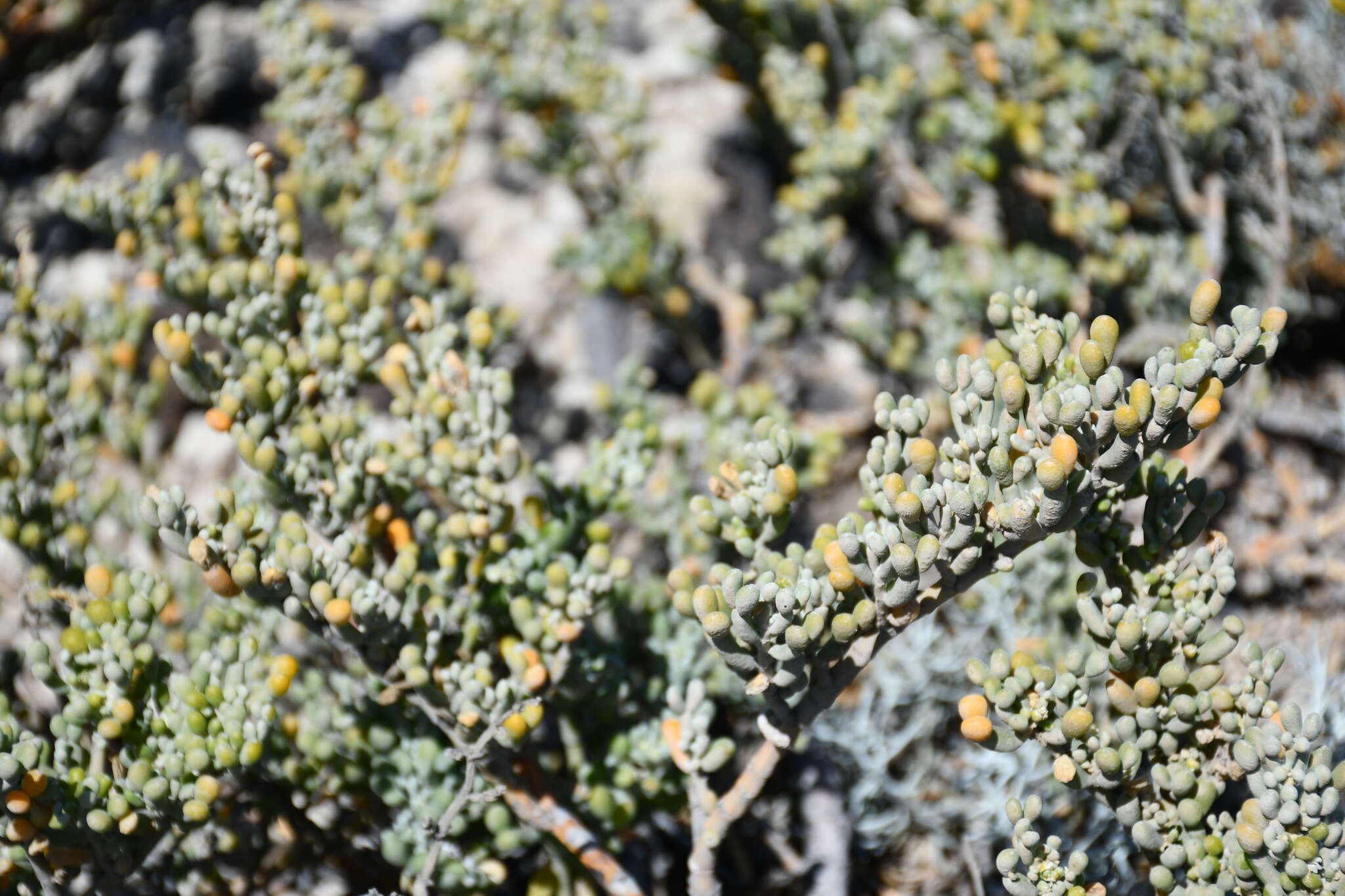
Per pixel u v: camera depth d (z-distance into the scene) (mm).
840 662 747
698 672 835
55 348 871
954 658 868
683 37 1705
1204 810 734
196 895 821
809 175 1283
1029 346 714
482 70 1349
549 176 1496
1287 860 722
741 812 768
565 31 1419
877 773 856
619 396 959
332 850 841
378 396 1137
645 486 930
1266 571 966
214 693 769
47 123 1517
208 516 747
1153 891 818
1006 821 849
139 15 1649
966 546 721
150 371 1083
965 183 1283
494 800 781
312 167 1140
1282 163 1017
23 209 1396
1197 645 750
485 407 793
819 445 936
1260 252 1121
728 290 1309
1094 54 1119
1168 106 1055
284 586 750
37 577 832
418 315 809
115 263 1244
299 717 850
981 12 1097
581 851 790
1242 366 702
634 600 843
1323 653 922
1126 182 1151
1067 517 716
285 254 803
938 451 736
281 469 775
